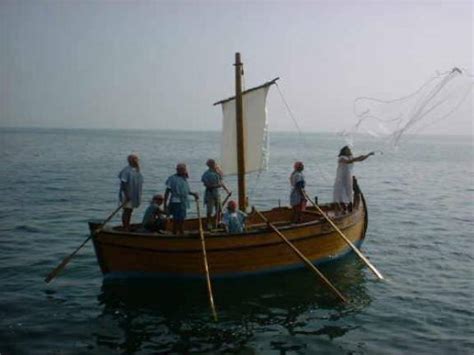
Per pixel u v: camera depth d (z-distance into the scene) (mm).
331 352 10359
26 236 20438
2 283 14328
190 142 168875
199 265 13883
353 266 16703
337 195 18047
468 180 52438
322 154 104312
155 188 39312
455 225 24922
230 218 14656
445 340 10984
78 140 158125
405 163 79625
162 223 14539
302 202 16500
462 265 17156
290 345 10672
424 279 15469
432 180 51562
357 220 17797
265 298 13438
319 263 16219
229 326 11594
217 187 15523
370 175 56562
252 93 16453
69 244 19266
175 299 13234
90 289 13930
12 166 54531
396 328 11633
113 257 13711
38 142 127438
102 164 62781
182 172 14109
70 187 38000
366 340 10961
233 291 13906
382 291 14258
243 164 16734
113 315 12117
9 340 10617
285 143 188250
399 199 35312
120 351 10227
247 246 14289
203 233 13859
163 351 10258
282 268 15219
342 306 13000
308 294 13828
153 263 13680
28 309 12375
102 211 27672
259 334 11188
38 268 15875
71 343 10555
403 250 19266
